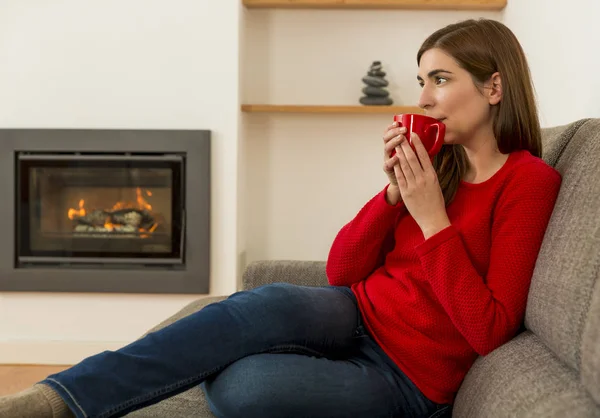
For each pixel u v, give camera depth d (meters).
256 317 1.02
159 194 2.74
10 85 2.71
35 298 2.74
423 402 1.06
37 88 2.71
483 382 0.94
